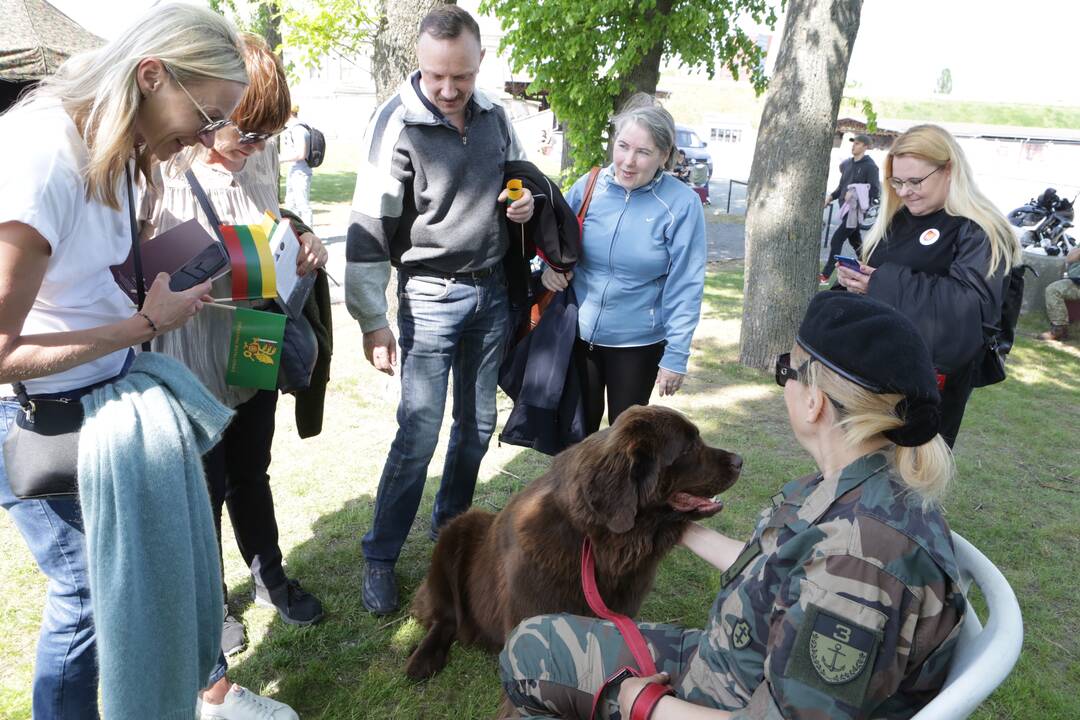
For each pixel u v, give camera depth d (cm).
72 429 174
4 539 348
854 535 140
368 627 306
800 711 136
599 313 330
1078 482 485
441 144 285
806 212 636
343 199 1769
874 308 152
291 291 243
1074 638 325
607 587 241
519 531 252
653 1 778
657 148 307
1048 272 902
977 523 423
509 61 891
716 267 1227
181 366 187
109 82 156
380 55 596
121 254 180
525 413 338
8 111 164
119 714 169
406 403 312
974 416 601
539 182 307
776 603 148
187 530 176
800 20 598
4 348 153
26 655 275
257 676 276
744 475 460
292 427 496
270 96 225
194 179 236
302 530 373
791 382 166
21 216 149
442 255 295
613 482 223
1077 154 2703
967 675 136
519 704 195
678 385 332
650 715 166
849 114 2936
